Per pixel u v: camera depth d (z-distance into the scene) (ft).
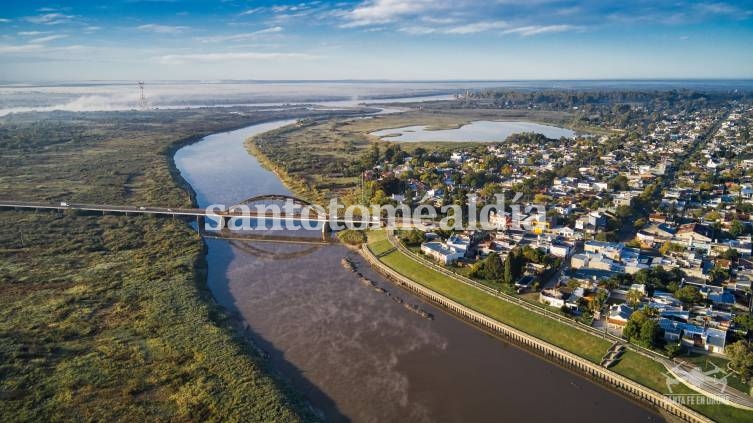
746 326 375.25
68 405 311.27
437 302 482.69
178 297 464.65
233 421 302.25
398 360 385.70
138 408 310.04
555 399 341.62
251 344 401.08
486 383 358.84
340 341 412.77
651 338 361.92
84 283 490.08
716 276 467.11
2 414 300.20
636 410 329.72
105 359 360.28
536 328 411.95
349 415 325.42
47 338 384.27
